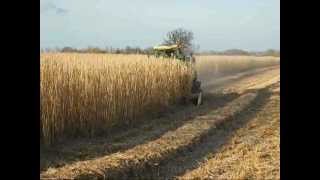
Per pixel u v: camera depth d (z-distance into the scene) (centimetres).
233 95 2933
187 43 2955
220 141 1559
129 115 1738
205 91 3197
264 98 2736
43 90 1296
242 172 1138
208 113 2062
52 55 1545
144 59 2053
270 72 6075
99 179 1056
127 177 1118
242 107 2272
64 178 1010
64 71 1416
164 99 2100
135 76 1802
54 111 1336
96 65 1598
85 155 1255
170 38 2983
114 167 1127
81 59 1609
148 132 1614
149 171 1188
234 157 1314
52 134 1329
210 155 1362
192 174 1170
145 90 1884
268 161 1219
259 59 8094
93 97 1506
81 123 1465
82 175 1041
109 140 1459
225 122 1895
